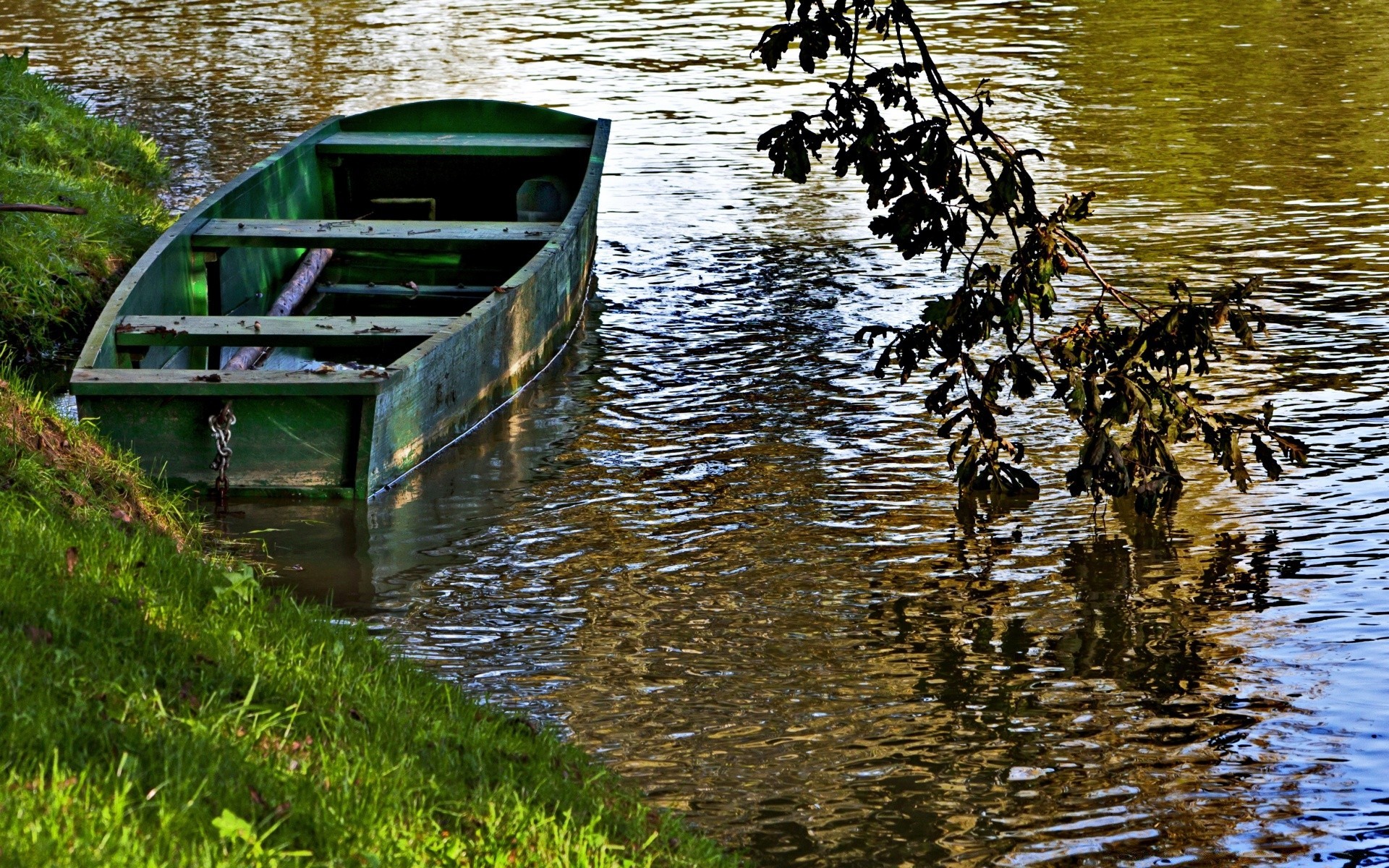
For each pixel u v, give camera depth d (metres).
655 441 15.30
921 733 9.84
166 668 7.60
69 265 18.62
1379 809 8.98
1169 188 25.16
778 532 13.12
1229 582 12.12
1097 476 12.72
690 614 11.57
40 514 9.79
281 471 13.53
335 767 6.91
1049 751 9.66
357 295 20.64
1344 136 28.58
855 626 11.40
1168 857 8.47
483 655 10.87
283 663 8.30
